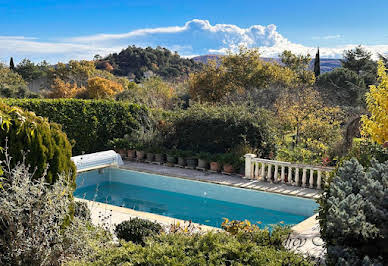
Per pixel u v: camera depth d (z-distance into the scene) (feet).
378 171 10.89
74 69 148.87
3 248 12.87
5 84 103.40
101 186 39.99
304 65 120.37
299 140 49.06
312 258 13.34
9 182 13.20
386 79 29.71
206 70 83.56
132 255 10.53
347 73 82.12
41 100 42.91
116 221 23.48
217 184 34.60
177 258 9.98
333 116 52.13
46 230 13.15
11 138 13.34
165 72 183.11
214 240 11.34
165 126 47.06
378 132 28.73
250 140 40.24
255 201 32.50
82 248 13.64
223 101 67.36
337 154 36.88
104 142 48.24
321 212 12.76
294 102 56.44
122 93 86.33
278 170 36.27
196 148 44.37
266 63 80.74
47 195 13.05
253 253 10.11
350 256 8.51
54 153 14.38
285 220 28.66
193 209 31.81
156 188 38.73
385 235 8.93
